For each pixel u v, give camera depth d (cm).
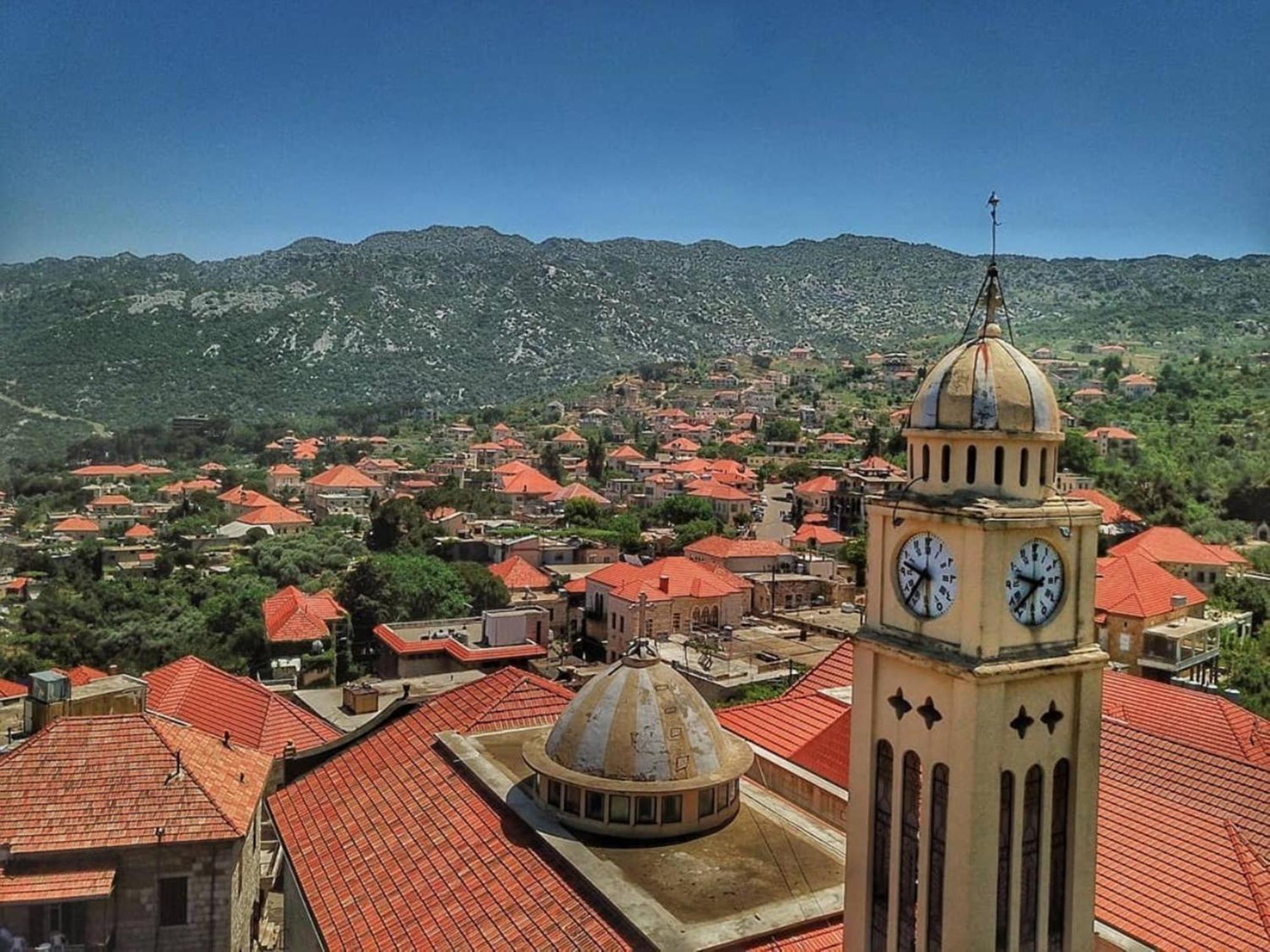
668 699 2903
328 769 3825
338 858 3153
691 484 18250
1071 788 2000
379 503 16925
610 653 9594
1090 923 2042
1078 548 1972
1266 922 2466
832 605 10662
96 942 3359
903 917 2050
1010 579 1884
